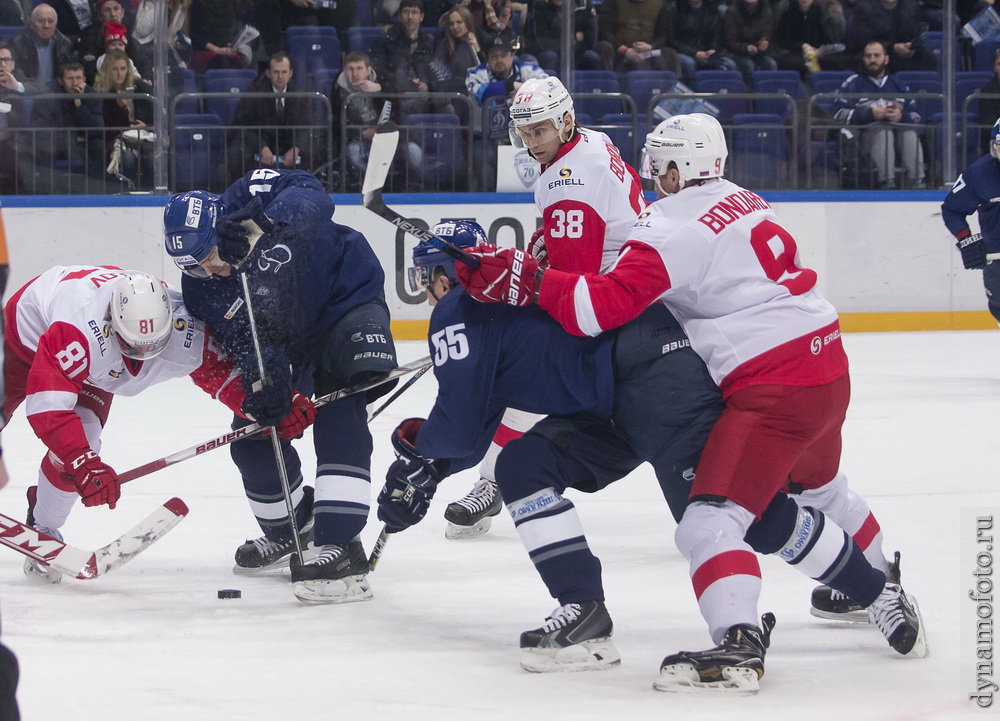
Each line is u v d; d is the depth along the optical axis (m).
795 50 28.97
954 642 7.97
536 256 10.90
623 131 27.42
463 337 7.76
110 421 18.19
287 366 9.29
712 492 7.22
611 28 27.80
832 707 6.70
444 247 7.63
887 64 28.97
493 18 26.56
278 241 9.29
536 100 10.07
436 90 26.47
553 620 7.52
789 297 7.52
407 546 11.27
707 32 28.55
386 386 10.31
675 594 9.38
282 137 25.86
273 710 6.68
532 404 7.79
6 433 17.47
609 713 6.61
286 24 26.92
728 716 6.55
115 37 25.72
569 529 7.59
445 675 7.36
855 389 20.42
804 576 9.95
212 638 8.20
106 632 8.37
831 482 8.14
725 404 7.61
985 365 23.20
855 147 28.17
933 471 14.02
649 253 7.43
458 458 8.14
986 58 29.55
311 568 9.13
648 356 7.63
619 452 7.94
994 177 20.88
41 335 9.41
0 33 25.81
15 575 10.18
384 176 7.71
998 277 21.23
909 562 10.04
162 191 25.55
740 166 27.80
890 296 28.50
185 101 25.77
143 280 9.09
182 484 13.71
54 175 25.41
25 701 6.83
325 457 9.36
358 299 9.63
